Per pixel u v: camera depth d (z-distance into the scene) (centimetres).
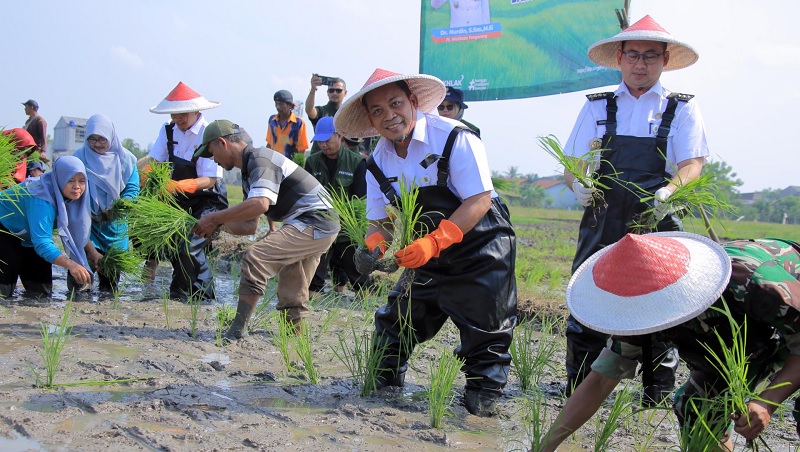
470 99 890
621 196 467
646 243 281
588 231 480
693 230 719
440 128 426
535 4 841
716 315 300
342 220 462
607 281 284
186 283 761
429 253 407
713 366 325
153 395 438
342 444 382
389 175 439
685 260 281
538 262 1085
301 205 606
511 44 863
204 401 432
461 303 442
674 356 473
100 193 741
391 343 474
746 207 3189
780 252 303
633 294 277
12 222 695
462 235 416
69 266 679
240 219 588
